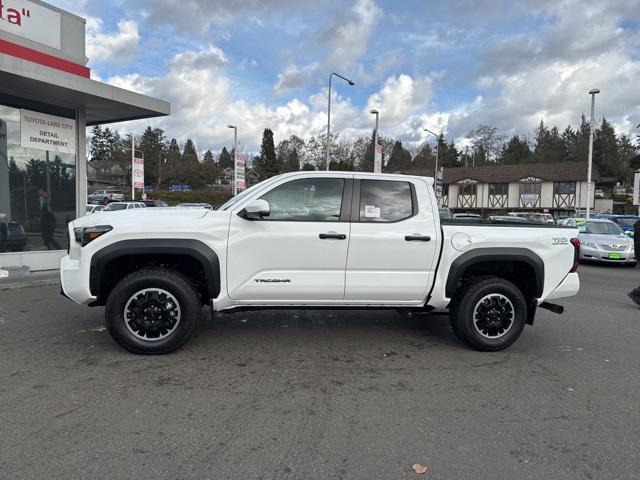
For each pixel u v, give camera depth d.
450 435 3.36
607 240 15.37
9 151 9.59
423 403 3.89
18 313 6.54
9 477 2.74
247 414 3.62
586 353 5.36
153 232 4.71
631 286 10.97
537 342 5.78
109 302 4.69
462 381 4.40
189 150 100.62
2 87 9.16
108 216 4.93
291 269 4.94
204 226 4.79
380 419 3.59
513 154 84.88
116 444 3.14
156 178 78.88
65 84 9.06
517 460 3.05
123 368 4.49
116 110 11.17
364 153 69.88
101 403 3.74
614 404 3.96
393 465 2.97
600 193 60.81
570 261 5.38
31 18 9.36
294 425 3.46
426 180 5.30
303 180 5.08
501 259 5.16
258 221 4.89
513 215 28.00
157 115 11.70
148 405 3.73
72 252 4.89
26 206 9.92
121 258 4.88
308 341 5.52
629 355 5.31
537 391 4.20
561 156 85.19
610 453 3.16
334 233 4.94
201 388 4.08
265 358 4.89
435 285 5.15
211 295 4.83
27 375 4.28
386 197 5.19
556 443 3.28
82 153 10.87
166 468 2.88
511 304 5.23
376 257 5.02
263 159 76.88
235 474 2.83
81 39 10.41
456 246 5.13
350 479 2.81
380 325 6.32
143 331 4.82
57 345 5.13
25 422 3.41
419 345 5.48
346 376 4.46
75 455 2.99
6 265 9.55
